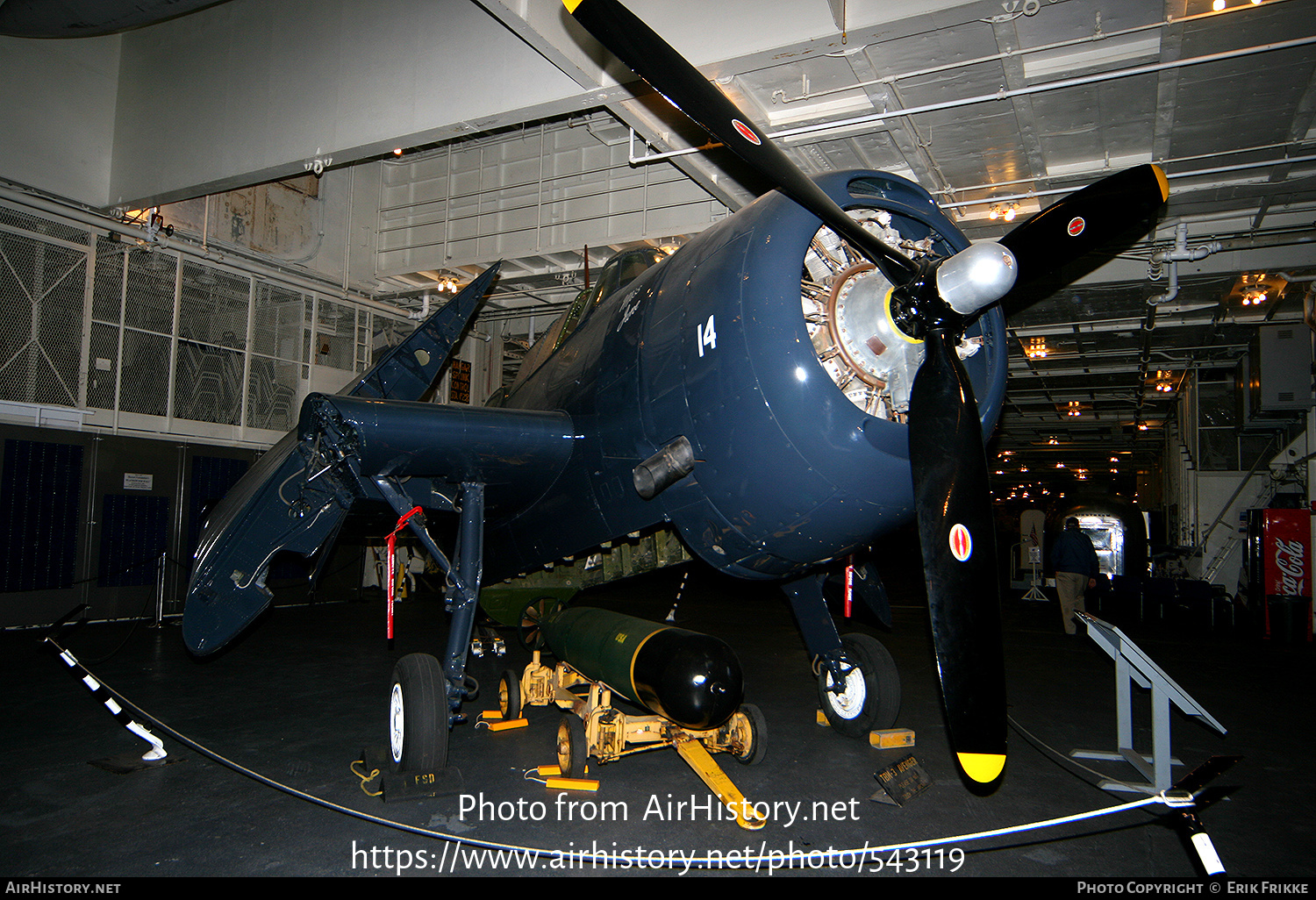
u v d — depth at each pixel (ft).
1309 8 16.43
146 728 15.49
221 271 38.27
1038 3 16.42
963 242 11.71
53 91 32.01
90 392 33.58
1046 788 14.48
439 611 39.42
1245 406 44.19
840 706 17.60
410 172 43.70
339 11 27.12
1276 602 34.37
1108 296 34.53
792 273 10.82
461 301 21.47
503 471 15.03
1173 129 22.44
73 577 32.68
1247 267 30.60
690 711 12.85
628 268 17.15
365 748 15.48
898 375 11.31
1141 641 34.65
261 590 16.28
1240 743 17.66
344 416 13.07
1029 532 52.70
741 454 11.25
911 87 20.21
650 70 10.14
